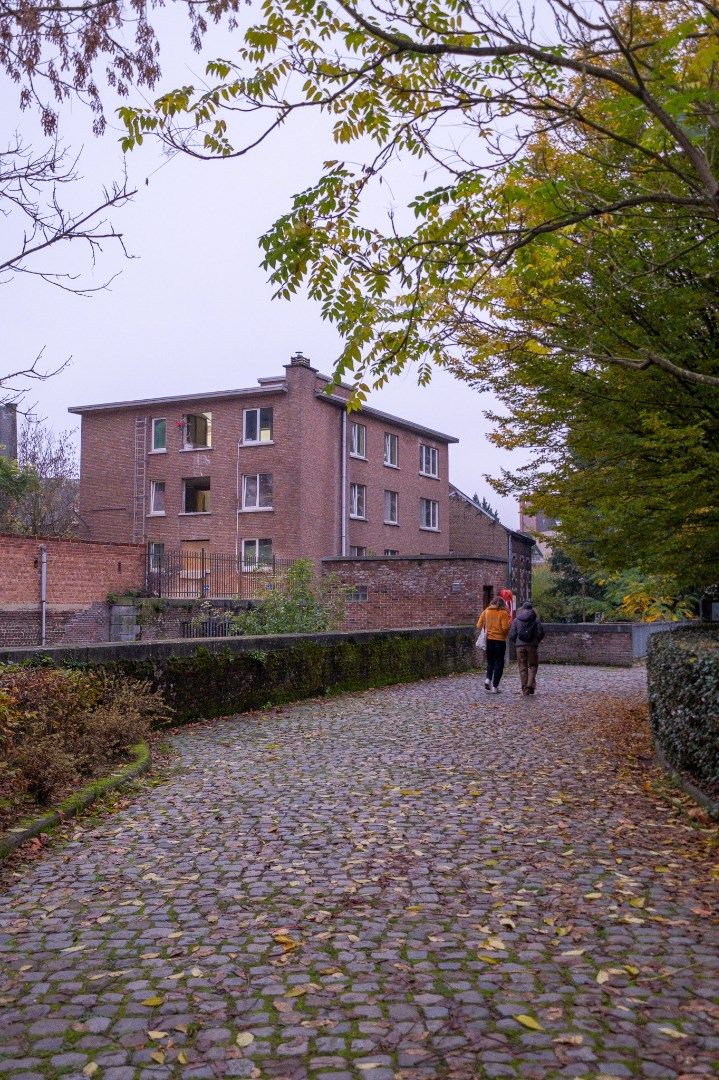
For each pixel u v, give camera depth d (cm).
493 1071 310
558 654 2636
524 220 664
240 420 3456
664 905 486
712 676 731
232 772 868
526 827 657
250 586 2966
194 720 1232
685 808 708
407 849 597
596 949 422
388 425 3834
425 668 2014
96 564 2328
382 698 1577
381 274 618
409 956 413
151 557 2591
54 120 475
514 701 1541
